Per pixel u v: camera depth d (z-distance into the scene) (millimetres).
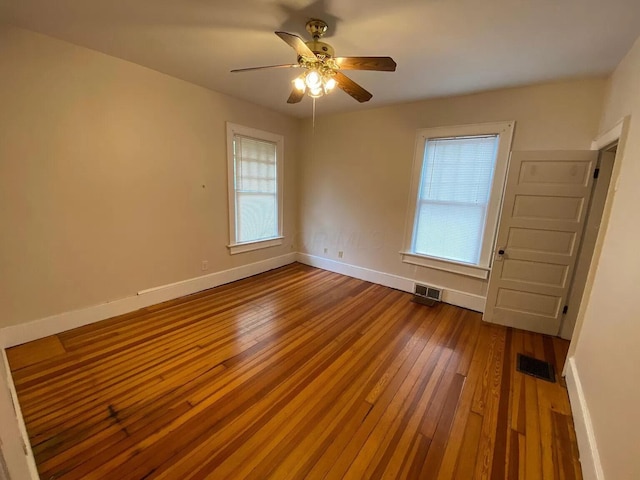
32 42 2090
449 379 2094
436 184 3482
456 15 1699
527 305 2854
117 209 2734
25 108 2125
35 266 2316
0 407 750
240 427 1622
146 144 2846
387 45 2084
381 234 4000
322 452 1489
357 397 1888
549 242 2699
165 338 2508
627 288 1364
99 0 1682
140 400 1789
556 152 2553
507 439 1601
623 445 1118
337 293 3709
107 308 2789
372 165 3938
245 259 4176
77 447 1459
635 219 1416
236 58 2463
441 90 2979
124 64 2574
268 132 4090
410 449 1521
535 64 2295
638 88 1710
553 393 1979
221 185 3627
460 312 3273
